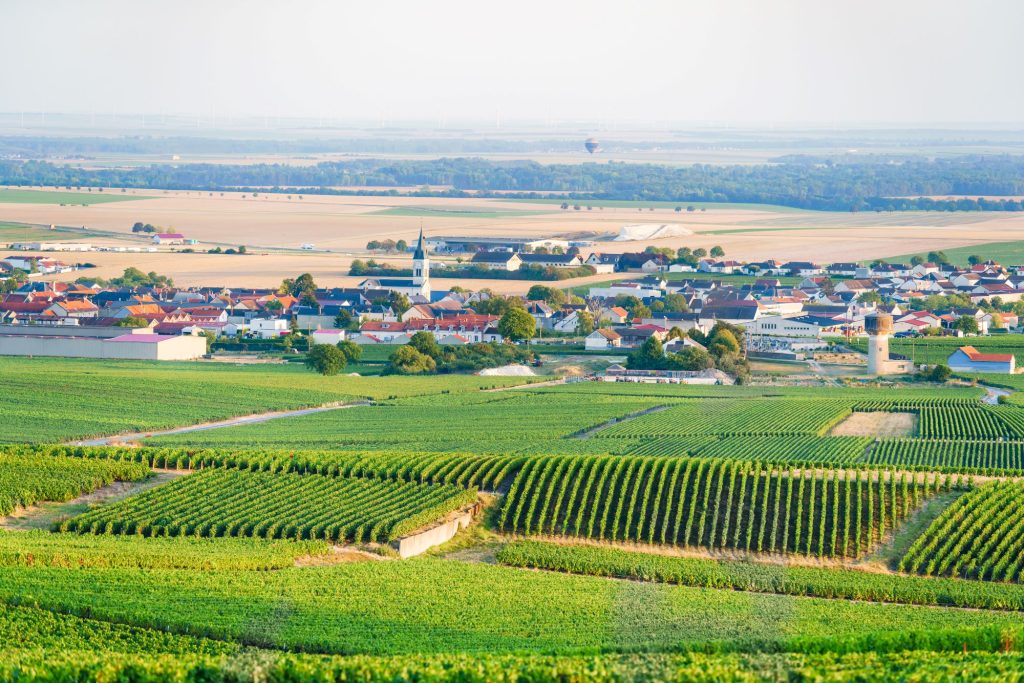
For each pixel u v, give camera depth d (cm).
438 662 13938
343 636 16350
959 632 15762
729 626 17288
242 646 15838
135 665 13575
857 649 15562
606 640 16462
